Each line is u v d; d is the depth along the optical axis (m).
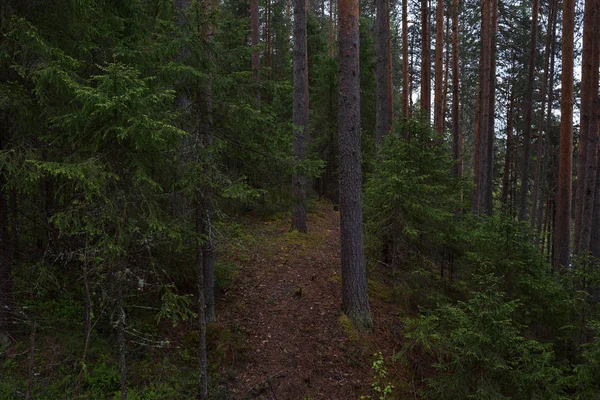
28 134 5.01
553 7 15.40
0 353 5.36
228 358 6.39
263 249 10.51
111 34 6.71
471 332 5.30
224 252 8.75
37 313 6.20
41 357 5.49
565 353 6.63
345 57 7.15
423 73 15.04
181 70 5.25
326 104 19.80
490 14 15.10
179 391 5.58
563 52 9.48
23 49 4.66
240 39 6.44
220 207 6.01
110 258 4.27
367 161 11.55
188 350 6.43
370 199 8.85
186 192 4.96
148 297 6.98
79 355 5.68
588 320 6.42
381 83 11.83
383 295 8.64
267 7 20.64
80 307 6.57
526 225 7.04
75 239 5.49
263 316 7.48
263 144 6.24
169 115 4.79
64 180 4.80
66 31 5.53
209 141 5.72
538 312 6.72
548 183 19.94
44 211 6.04
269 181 6.52
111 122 4.18
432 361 6.93
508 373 5.41
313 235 12.57
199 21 5.34
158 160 4.80
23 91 4.85
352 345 6.98
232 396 5.71
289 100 14.11
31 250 7.25
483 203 14.86
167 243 5.72
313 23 20.66
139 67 5.67
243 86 6.12
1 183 5.51
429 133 8.80
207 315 6.96
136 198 4.45
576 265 6.96
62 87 4.57
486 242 7.12
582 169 9.37
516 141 20.56
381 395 6.20
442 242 8.39
